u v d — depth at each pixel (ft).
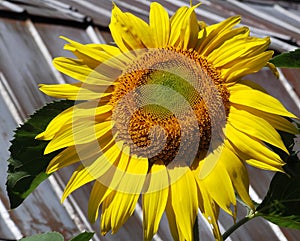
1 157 5.39
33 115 3.62
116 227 3.48
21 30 6.48
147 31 3.74
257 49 3.67
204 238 5.11
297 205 3.68
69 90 3.63
